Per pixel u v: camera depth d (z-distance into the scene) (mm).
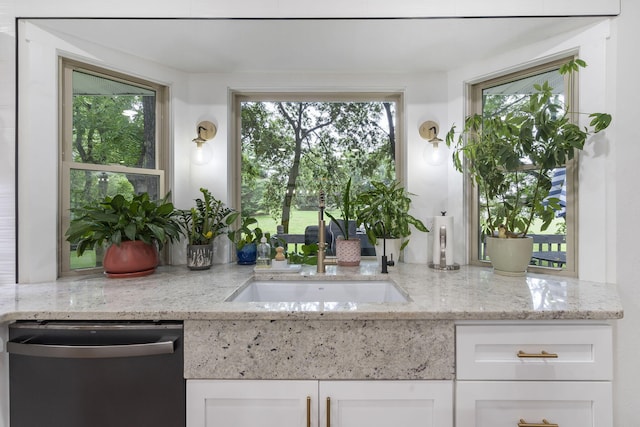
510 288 1121
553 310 852
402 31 1354
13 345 858
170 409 866
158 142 1633
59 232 1348
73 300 984
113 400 869
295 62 1583
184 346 872
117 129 1518
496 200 1529
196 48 1467
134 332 881
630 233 1139
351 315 844
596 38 1207
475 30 1338
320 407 859
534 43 1377
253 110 1776
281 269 1414
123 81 1521
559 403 858
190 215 1541
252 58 1549
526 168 1418
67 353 833
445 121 1646
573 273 1310
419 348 863
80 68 1410
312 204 1779
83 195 1423
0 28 1235
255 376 864
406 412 862
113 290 1119
